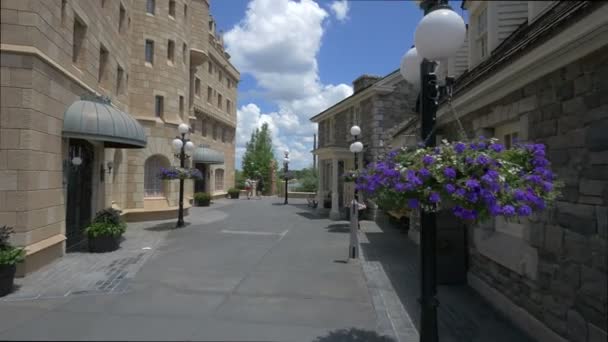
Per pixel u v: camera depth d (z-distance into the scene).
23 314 4.91
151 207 16.45
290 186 38.97
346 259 8.84
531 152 3.46
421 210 3.69
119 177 14.56
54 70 7.84
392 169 3.47
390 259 8.94
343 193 19.88
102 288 6.17
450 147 3.45
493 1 6.42
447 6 3.64
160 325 4.62
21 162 6.91
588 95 3.68
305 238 11.85
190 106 25.14
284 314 5.21
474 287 6.54
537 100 4.54
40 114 7.32
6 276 5.74
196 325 4.68
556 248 4.15
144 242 10.76
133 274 7.11
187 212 18.53
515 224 5.38
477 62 7.10
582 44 3.56
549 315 4.30
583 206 3.73
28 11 6.98
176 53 18.08
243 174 44.16
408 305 5.76
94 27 10.53
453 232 6.90
